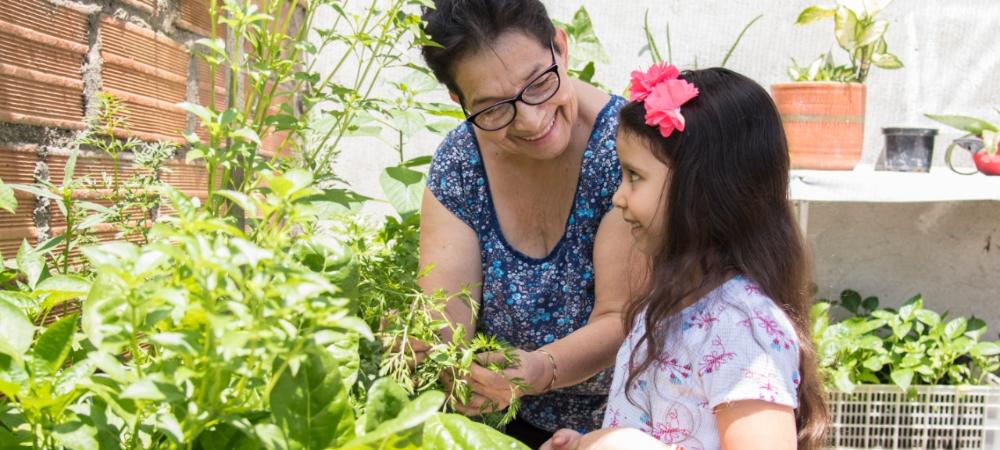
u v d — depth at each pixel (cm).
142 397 46
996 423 244
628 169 112
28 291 82
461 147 136
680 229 107
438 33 112
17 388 56
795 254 110
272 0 102
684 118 107
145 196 101
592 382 138
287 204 50
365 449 54
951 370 251
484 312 141
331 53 244
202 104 150
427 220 139
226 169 97
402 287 98
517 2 112
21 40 95
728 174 106
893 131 239
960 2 255
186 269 51
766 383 94
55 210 107
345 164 258
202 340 49
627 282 126
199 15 147
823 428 111
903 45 258
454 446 69
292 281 48
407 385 89
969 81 258
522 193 135
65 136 107
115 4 116
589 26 239
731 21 256
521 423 147
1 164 94
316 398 56
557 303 138
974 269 270
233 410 52
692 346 101
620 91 261
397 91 248
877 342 250
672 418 104
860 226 272
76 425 55
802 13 237
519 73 111
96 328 52
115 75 116
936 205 269
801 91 229
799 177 224
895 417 247
